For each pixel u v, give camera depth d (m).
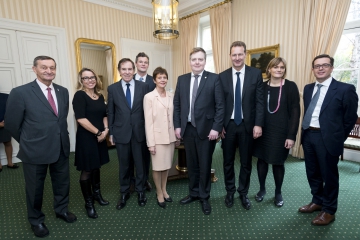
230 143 2.08
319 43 3.32
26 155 1.68
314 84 1.89
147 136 2.06
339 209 2.10
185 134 2.08
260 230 1.83
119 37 4.86
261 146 2.16
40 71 1.65
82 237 1.79
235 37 4.50
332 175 1.79
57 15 4.03
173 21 3.12
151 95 2.05
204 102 1.95
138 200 2.27
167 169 2.19
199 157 2.07
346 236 1.72
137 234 1.82
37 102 1.67
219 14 4.57
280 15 3.80
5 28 3.54
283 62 1.97
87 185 2.09
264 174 2.27
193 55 1.93
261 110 2.00
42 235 1.79
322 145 1.78
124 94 2.12
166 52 5.76
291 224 1.90
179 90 2.09
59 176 1.91
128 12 4.96
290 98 2.02
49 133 1.71
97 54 4.59
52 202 2.37
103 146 2.17
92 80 2.05
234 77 2.04
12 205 2.34
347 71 3.46
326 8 3.21
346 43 3.44
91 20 4.45
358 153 3.39
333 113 1.71
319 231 1.79
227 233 1.81
